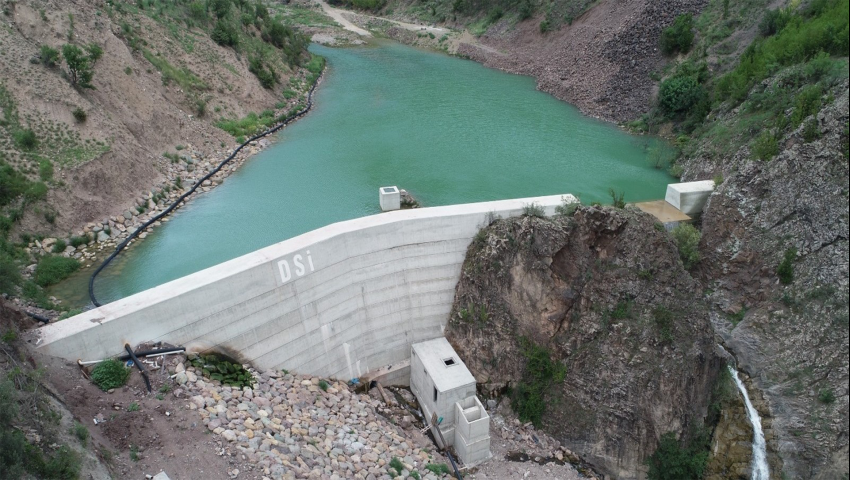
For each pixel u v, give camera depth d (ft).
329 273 139.23
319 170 206.18
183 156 203.10
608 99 263.90
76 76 185.26
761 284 154.61
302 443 111.45
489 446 135.23
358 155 218.18
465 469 131.64
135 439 99.35
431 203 180.86
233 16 296.51
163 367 114.42
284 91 278.05
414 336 153.38
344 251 140.56
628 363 140.97
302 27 435.12
